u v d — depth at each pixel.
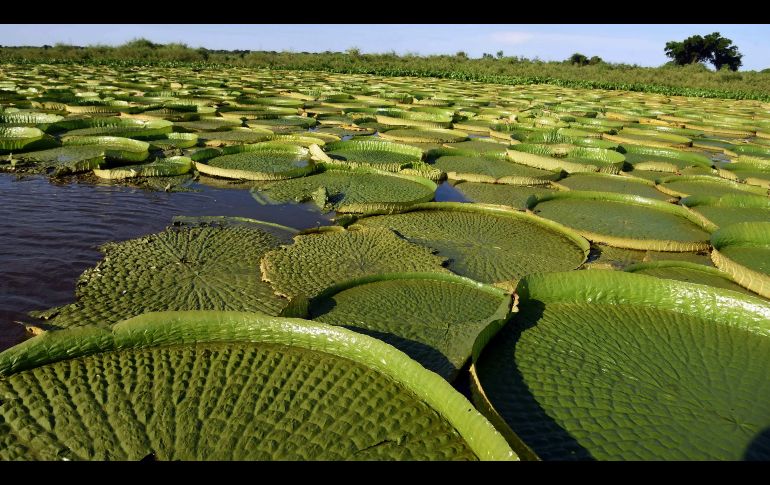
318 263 3.54
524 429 1.98
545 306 2.91
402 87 18.62
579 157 7.73
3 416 1.93
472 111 12.50
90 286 3.13
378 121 10.50
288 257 3.61
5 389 2.07
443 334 2.59
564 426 2.01
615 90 23.84
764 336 2.70
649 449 1.91
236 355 2.33
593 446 1.91
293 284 3.22
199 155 6.33
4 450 1.78
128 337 2.35
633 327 2.75
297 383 2.16
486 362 2.39
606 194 5.29
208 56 30.28
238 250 3.77
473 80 25.89
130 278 3.26
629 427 2.02
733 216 5.00
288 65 28.33
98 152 6.59
